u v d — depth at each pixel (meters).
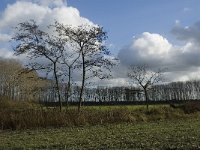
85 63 41.53
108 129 29.42
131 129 28.59
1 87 69.00
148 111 41.56
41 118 33.75
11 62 83.62
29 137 25.50
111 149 17.55
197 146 16.89
